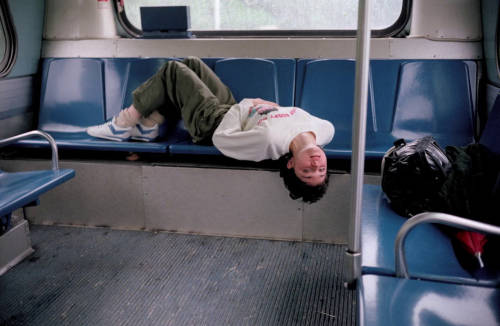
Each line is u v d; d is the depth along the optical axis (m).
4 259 2.57
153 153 3.11
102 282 2.47
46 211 3.18
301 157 2.44
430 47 3.31
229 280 2.47
